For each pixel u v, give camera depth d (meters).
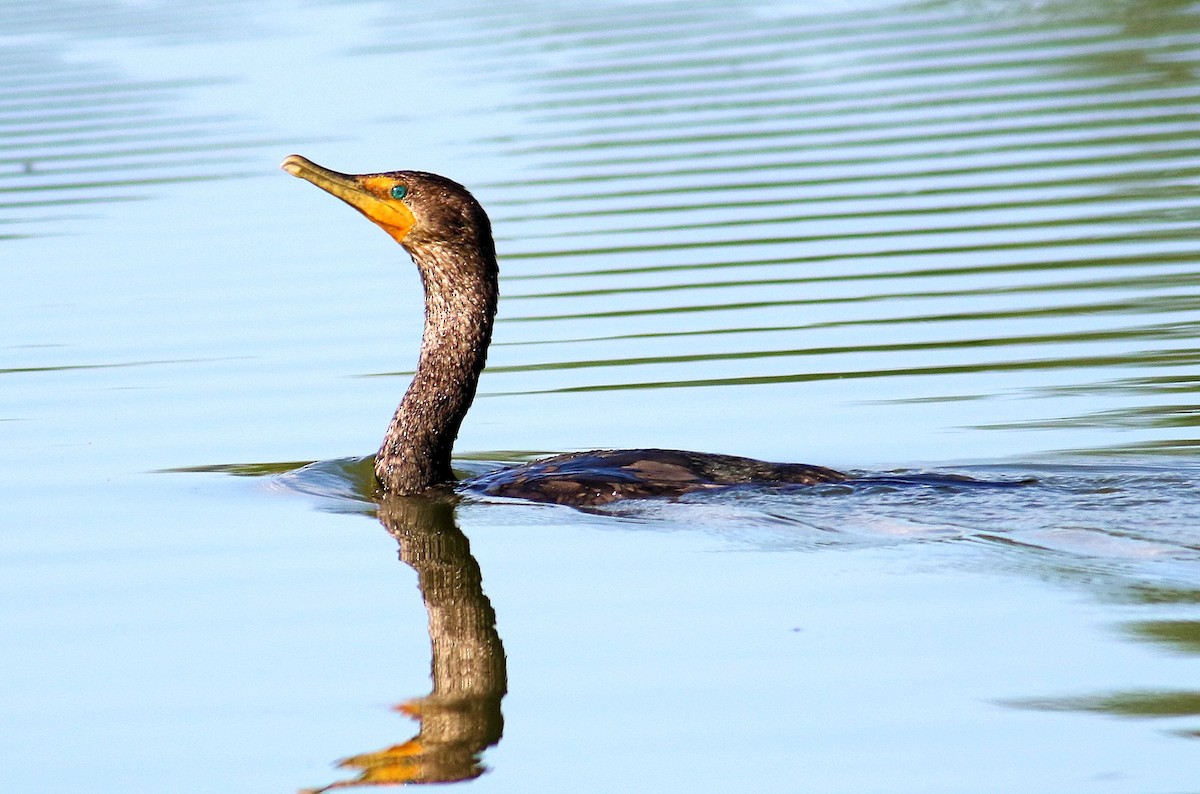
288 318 14.30
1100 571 8.18
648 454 10.16
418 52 24.08
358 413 11.96
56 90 23.08
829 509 9.27
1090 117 19.25
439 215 10.41
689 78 22.08
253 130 20.23
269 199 17.91
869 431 11.09
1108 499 9.14
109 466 10.98
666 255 15.51
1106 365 12.12
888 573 8.41
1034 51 22.66
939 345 12.82
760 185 17.53
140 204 17.80
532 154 18.81
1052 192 16.70
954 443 10.73
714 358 12.82
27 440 11.54
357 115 20.62
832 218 16.36
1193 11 24.50
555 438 11.38
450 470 10.60
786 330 13.39
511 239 16.17
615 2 27.84
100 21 28.02
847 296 14.12
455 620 8.23
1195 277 13.98
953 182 17.19
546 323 13.93
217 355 13.38
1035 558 8.38
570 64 22.98
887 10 26.42
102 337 13.93
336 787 6.68
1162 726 6.78
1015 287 14.06
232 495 10.39
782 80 21.80
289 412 12.02
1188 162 17.22
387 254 16.14
